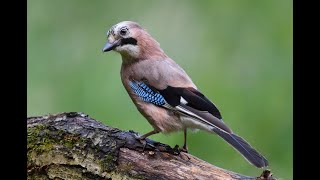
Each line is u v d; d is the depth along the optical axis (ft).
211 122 33.96
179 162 31.86
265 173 30.22
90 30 48.91
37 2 49.19
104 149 31.99
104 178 31.91
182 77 35.99
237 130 42.91
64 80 45.93
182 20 47.55
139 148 32.07
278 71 44.91
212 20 47.19
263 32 46.24
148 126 42.19
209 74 44.62
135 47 36.65
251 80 44.57
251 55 45.50
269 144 43.06
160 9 48.52
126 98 43.24
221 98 43.50
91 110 43.42
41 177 32.55
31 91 45.34
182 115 35.17
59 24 48.88
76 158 32.14
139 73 36.40
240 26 46.60
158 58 36.88
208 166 31.68
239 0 47.09
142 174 31.65
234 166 42.27
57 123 32.94
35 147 32.45
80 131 32.55
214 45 46.09
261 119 43.39
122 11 49.14
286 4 46.29
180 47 46.57
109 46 36.81
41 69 46.65
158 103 35.70
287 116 43.42
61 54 47.55
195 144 42.32
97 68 45.62
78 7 49.42
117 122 42.52
